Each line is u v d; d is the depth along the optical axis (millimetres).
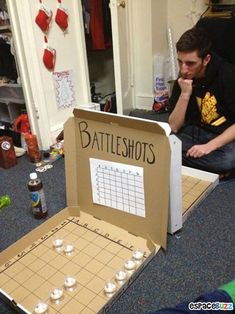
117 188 1195
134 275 1029
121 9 2451
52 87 2221
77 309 908
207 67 1578
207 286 1003
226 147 1600
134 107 3184
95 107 2369
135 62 3006
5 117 2576
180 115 1693
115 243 1171
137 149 1097
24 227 1363
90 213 1327
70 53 2301
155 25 2779
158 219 1113
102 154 1193
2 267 1080
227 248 1162
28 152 2061
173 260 1116
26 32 1950
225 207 1417
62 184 1723
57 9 2111
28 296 964
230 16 2121
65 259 1104
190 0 2711
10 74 2307
